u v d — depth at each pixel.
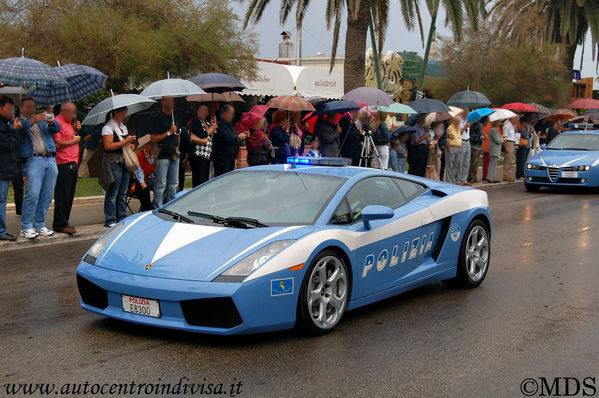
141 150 9.84
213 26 18.70
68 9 17.06
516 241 9.20
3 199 8.17
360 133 12.80
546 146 17.23
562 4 31.03
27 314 5.24
